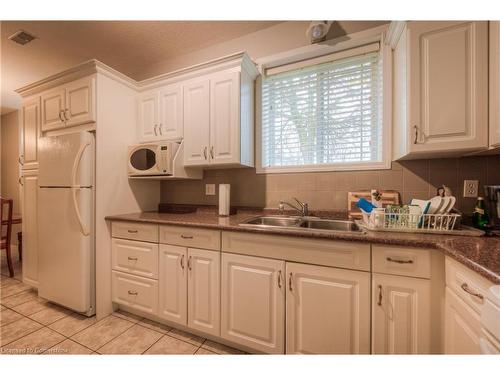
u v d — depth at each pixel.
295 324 1.27
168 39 2.15
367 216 1.39
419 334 1.05
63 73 1.97
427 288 1.04
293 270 1.28
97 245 1.85
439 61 1.20
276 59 1.97
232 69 1.82
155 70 2.57
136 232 1.81
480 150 1.21
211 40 2.17
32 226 2.22
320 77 1.92
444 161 1.51
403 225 1.25
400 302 1.08
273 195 2.01
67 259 1.84
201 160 1.92
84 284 1.78
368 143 1.77
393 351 1.09
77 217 1.76
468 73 1.16
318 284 1.22
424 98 1.24
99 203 1.88
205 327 1.52
